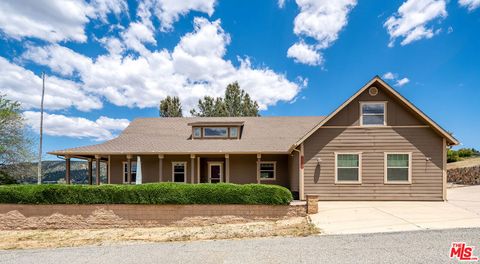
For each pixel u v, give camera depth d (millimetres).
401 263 5543
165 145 18219
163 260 6512
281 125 21000
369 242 7129
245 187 11953
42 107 23234
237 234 9531
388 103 14453
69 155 17484
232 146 17766
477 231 7922
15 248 9031
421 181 14008
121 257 6969
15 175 21938
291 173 17328
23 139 22062
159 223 11945
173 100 40344
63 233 11320
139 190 12031
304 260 5961
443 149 14000
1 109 21438
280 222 11297
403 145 14211
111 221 11992
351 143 14391
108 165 19141
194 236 9758
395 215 10500
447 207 12109
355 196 14148
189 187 12023
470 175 22000
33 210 12117
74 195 12078
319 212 11477
